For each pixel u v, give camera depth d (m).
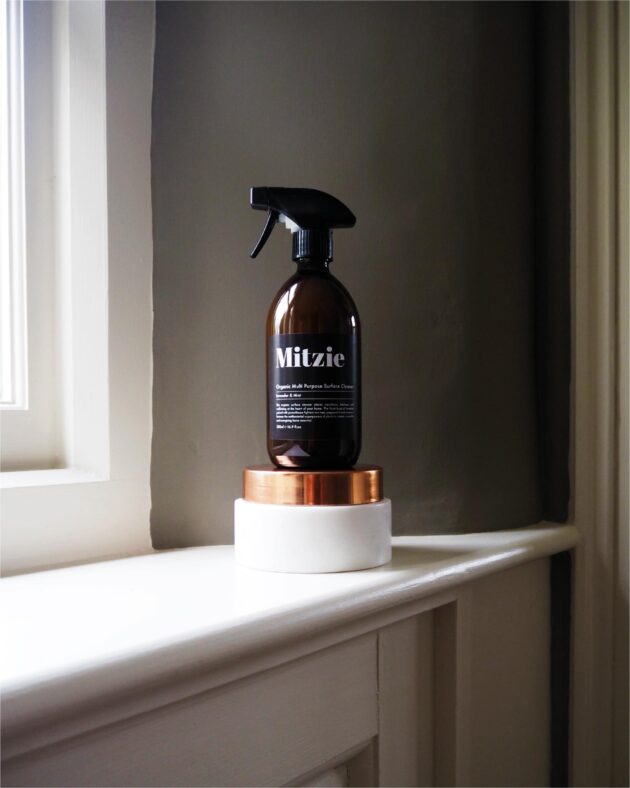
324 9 0.59
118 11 0.52
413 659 0.54
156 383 0.54
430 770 0.56
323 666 0.46
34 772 0.31
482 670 0.59
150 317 0.54
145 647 0.33
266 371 0.51
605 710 0.66
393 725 0.52
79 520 0.50
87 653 0.31
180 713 0.37
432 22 0.62
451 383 0.61
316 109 0.59
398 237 0.61
